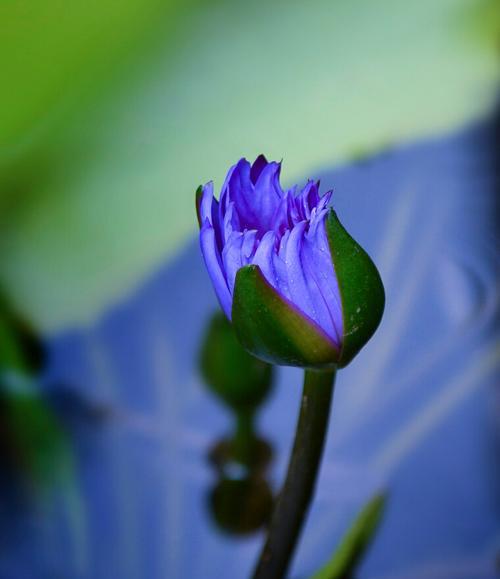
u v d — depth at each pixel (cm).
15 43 96
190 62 103
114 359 103
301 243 78
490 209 113
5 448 100
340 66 105
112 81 101
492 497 97
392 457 99
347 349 79
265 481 99
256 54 105
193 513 98
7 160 100
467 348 103
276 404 101
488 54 113
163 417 101
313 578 90
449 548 95
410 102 105
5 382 102
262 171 80
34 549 96
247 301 78
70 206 102
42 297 103
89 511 98
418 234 111
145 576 95
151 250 102
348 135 102
